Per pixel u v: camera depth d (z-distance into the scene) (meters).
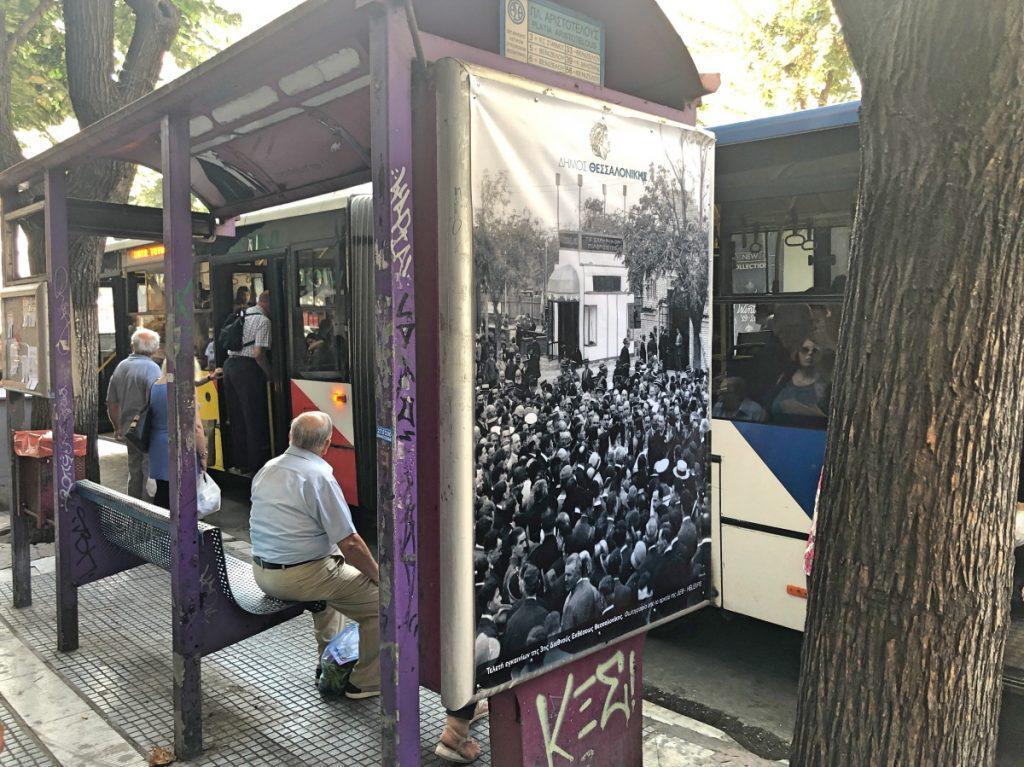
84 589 5.61
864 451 2.07
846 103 4.05
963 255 1.92
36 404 5.66
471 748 3.46
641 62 3.07
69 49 6.34
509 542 2.53
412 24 2.22
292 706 3.94
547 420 2.61
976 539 2.01
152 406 6.16
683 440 3.14
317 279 7.13
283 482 3.76
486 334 2.41
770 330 4.31
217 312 8.46
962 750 2.08
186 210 3.46
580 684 2.88
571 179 2.64
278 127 3.74
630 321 2.89
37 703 3.97
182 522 3.50
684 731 3.73
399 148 2.29
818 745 2.20
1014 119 1.86
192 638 3.52
